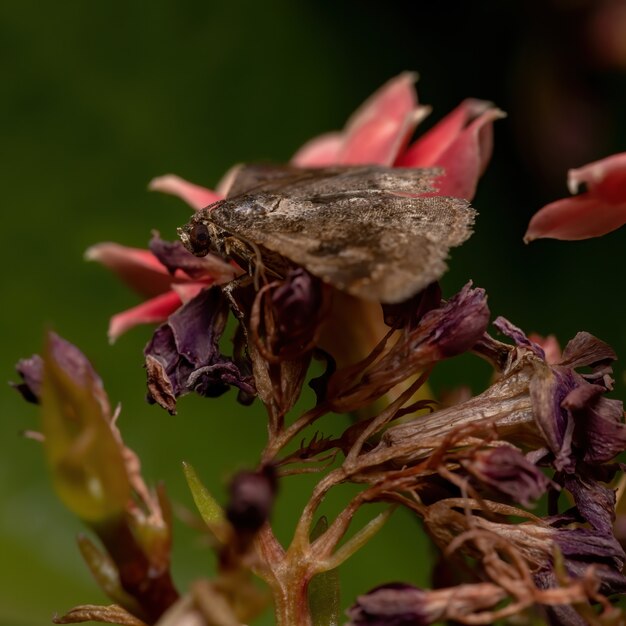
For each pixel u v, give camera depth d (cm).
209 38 31
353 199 17
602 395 17
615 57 29
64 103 29
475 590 16
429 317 17
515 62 30
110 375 26
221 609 16
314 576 17
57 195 29
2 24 30
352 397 17
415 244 17
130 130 30
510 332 17
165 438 25
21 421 24
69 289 27
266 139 31
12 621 21
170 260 18
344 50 32
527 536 17
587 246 31
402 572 23
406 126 20
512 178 31
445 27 32
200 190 20
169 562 16
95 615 17
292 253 17
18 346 26
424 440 17
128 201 29
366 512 24
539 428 17
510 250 31
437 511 17
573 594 16
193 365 17
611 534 17
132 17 30
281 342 17
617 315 30
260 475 16
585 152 30
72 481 16
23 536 22
